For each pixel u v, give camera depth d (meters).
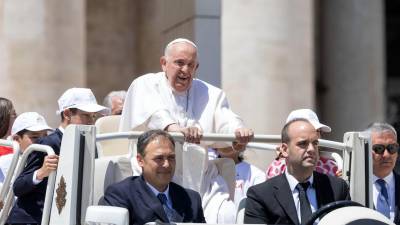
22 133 35.41
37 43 59.97
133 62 75.06
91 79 74.25
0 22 59.62
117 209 25.72
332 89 80.38
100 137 28.69
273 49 62.78
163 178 28.22
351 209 25.48
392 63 108.69
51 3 60.38
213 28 46.38
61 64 60.53
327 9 80.94
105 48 74.62
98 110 31.98
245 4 62.84
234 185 32.72
